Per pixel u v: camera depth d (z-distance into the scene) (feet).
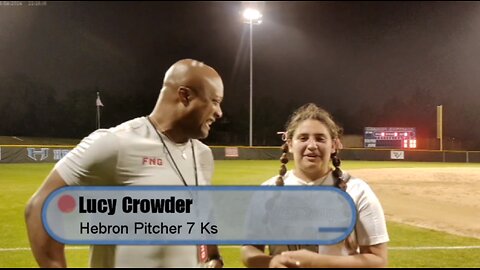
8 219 24.79
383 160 100.01
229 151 90.94
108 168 6.21
